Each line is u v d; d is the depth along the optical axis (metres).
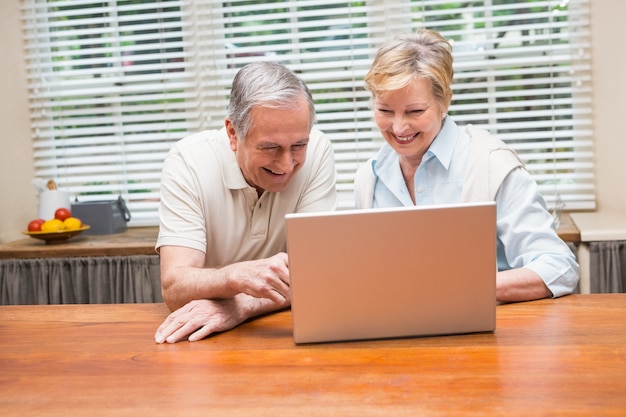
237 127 1.77
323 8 3.57
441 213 1.52
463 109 3.45
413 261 1.54
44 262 3.15
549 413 1.18
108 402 1.31
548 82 3.39
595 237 2.84
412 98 1.90
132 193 3.72
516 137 3.44
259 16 3.55
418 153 2.06
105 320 1.85
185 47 3.63
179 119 3.69
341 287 1.54
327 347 1.55
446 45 1.96
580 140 3.44
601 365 1.37
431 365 1.41
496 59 3.45
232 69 3.61
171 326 1.68
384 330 1.57
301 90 1.73
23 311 1.98
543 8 3.39
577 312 1.71
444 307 1.56
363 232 1.52
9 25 3.70
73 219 3.32
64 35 3.65
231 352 1.55
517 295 1.83
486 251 1.54
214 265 2.09
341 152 3.61
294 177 2.04
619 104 3.37
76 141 3.69
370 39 3.51
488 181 1.96
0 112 3.73
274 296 1.68
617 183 3.41
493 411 1.20
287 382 1.36
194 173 1.99
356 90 3.57
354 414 1.21
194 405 1.28
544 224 1.94
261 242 2.05
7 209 3.76
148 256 3.09
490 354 1.45
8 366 1.53
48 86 3.69
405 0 3.49
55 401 1.33
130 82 3.69
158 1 3.61
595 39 3.37
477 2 3.43
